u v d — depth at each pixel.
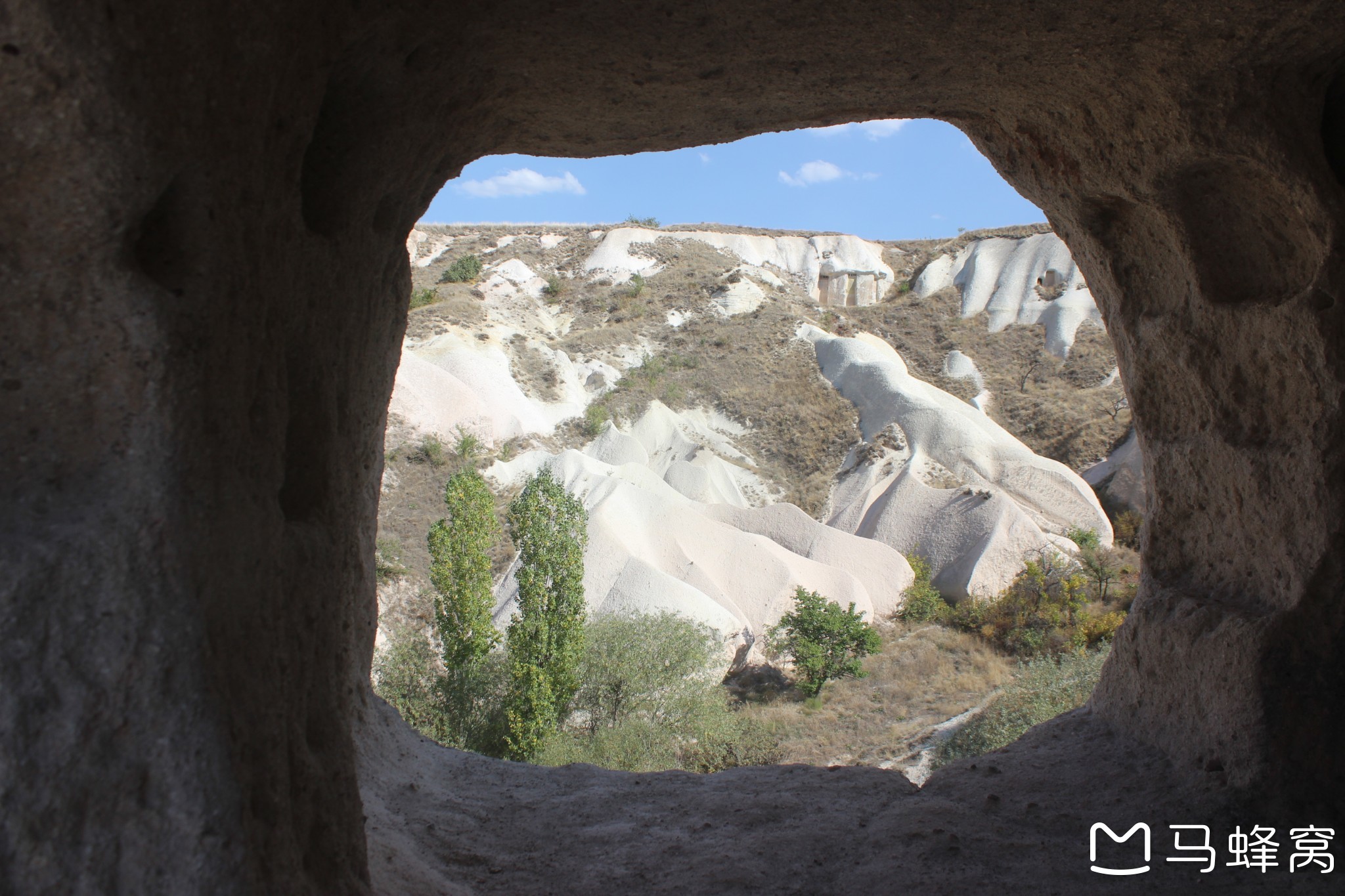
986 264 44.00
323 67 2.07
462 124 3.20
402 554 22.36
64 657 1.37
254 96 1.70
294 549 2.06
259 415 1.83
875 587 22.17
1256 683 3.27
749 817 3.61
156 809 1.40
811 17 2.79
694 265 43.19
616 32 2.81
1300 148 3.09
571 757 13.46
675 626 16.33
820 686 17.31
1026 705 12.54
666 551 21.53
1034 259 42.81
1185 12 2.81
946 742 13.68
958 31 2.92
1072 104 3.50
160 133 1.43
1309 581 3.25
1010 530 23.12
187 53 1.48
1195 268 3.54
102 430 1.47
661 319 38.75
